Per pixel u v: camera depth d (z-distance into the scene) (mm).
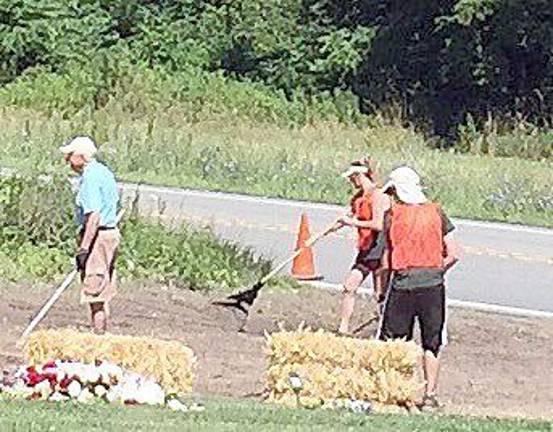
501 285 46000
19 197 42938
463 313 40875
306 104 105188
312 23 112188
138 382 23031
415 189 28906
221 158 70438
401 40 108750
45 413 20641
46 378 22656
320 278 44812
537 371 33594
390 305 28719
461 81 106188
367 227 34406
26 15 107062
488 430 22094
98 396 22609
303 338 26109
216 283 41781
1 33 106688
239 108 101500
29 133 72062
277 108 103000
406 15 108750
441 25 105562
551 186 68812
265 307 39656
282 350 26141
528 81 104875
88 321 35344
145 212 52594
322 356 26031
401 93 107625
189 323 36406
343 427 21375
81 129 75938
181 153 70688
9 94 97875
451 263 28906
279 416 22188
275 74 110750
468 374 32750
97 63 103375
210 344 33938
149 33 110875
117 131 77125
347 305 34781
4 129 76875
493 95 105938
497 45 104375
